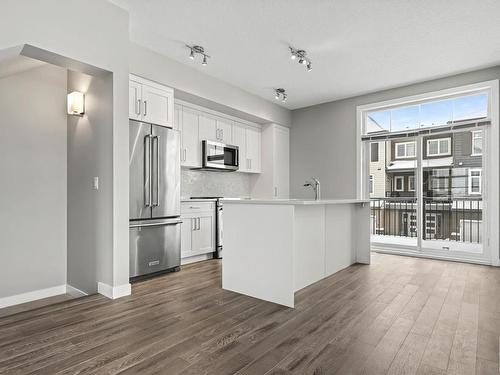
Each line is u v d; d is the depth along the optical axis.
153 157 3.50
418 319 2.30
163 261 3.60
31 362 1.70
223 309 2.50
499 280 3.34
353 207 4.20
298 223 3.04
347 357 1.77
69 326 2.17
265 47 3.49
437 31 3.12
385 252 4.93
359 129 5.13
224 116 4.91
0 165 3.05
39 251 3.29
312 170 5.65
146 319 2.29
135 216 3.31
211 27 3.08
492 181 3.99
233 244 2.98
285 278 2.59
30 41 2.23
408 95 4.66
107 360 1.73
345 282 3.29
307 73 4.21
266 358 1.76
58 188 3.42
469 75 4.16
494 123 3.98
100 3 2.65
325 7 2.74
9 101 3.11
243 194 5.70
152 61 3.56
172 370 1.63
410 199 4.78
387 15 2.85
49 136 3.36
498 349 1.86
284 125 5.78
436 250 4.52
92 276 3.02
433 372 1.63
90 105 3.03
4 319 2.28
